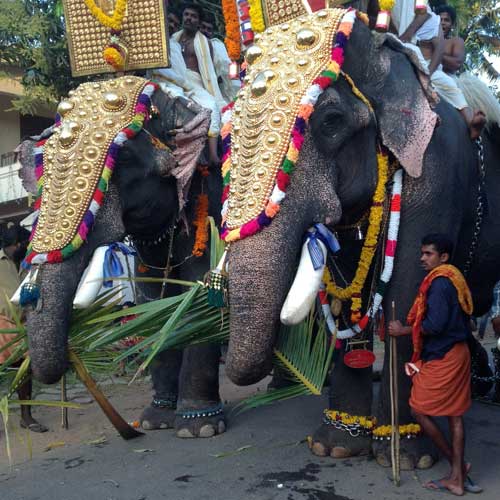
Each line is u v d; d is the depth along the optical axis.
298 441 3.87
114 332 2.98
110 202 3.71
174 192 4.08
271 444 3.85
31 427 4.49
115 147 3.69
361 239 3.41
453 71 4.87
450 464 3.16
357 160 3.07
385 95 3.17
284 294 2.62
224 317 3.01
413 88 3.21
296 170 2.80
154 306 2.99
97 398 3.77
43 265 3.36
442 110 3.62
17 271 5.01
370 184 3.12
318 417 4.42
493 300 4.75
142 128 3.89
